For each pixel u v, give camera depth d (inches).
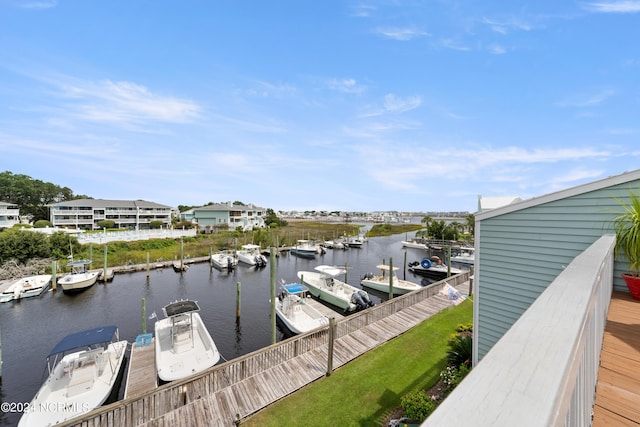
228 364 275.3
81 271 909.2
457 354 297.9
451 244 1562.5
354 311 595.5
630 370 91.9
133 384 330.0
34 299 703.1
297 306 540.1
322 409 250.7
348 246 1664.6
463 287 610.9
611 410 73.8
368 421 237.3
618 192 184.1
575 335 37.6
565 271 68.9
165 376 328.5
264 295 748.0
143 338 441.7
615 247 169.5
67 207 1706.4
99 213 1786.4
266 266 1141.1
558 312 44.7
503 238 237.0
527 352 33.5
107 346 398.6
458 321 435.5
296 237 1875.0
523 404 24.0
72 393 303.6
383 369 308.3
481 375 29.0
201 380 259.8
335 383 285.6
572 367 33.0
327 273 703.7
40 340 499.5
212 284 855.1
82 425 201.9
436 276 967.0
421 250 1582.2
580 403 43.2
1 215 1502.2
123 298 715.4
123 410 218.1
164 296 734.5
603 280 102.8
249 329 536.7
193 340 417.4
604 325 121.1
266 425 233.8
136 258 1151.0
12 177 2053.4
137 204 1966.0
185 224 2004.2
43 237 999.6
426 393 267.9
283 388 274.1
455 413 22.8
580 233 198.7
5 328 543.8
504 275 236.8
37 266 905.5
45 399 295.9
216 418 236.4
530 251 222.5
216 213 2180.1
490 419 22.0
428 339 375.9
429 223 2192.4
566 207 204.8
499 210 237.5
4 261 893.2
